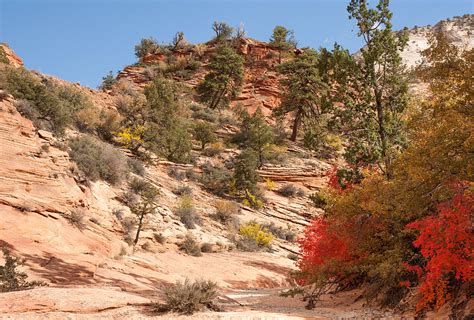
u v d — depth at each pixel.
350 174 15.37
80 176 20.31
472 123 8.69
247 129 47.44
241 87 65.00
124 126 35.41
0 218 13.48
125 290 10.86
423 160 9.09
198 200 30.44
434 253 7.80
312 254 13.03
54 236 14.28
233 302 11.19
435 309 8.11
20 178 16.17
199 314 7.96
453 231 7.52
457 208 7.86
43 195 16.53
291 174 40.75
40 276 10.68
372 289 10.53
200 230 25.09
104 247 16.12
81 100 34.34
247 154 35.81
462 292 7.93
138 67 71.06
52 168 18.19
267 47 73.25
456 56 10.03
